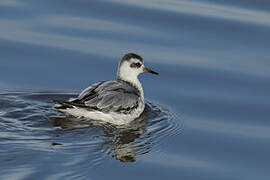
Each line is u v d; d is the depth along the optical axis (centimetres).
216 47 2072
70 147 1412
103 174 1313
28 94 1750
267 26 2184
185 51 2042
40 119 1574
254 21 2222
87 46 2038
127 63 1766
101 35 2111
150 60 1978
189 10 2297
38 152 1370
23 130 1497
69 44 2041
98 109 1590
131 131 1577
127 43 2072
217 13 2280
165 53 2025
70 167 1317
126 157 1411
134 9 2291
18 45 2006
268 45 2083
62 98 1752
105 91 1631
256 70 1933
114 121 1609
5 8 2233
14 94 1744
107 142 1464
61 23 2161
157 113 1703
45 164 1317
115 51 2020
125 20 2219
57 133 1490
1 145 1393
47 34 2088
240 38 2125
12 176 1255
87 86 1834
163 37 2122
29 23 2145
